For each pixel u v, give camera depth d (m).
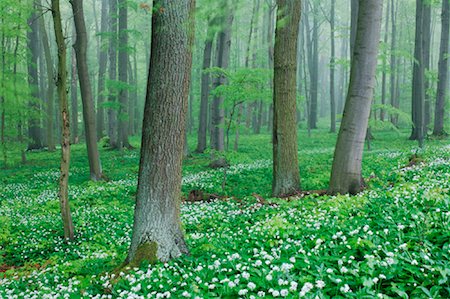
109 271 6.38
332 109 35.75
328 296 4.22
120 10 22.77
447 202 6.36
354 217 6.89
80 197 13.67
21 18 16.27
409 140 24.20
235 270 5.32
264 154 22.58
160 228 6.28
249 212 9.37
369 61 9.27
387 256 4.91
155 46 6.19
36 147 29.02
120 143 26.23
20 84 15.26
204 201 12.16
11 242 9.37
